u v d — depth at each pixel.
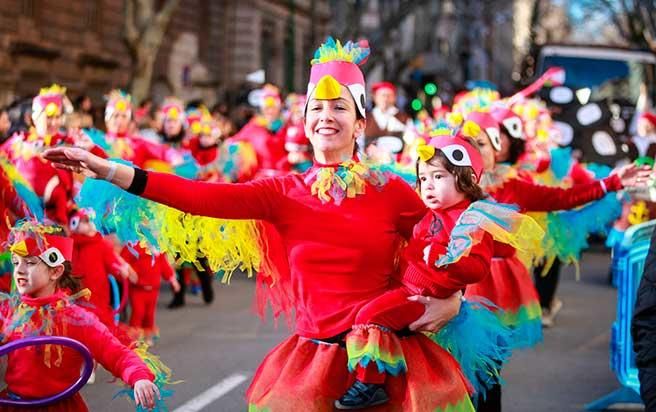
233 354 15.00
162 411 8.51
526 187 10.91
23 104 14.95
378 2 76.06
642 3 59.84
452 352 7.92
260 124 22.81
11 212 12.39
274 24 65.75
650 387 7.64
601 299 21.31
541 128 15.06
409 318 7.33
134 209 7.30
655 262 7.71
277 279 7.71
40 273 8.48
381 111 21.31
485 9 97.00
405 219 7.57
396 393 7.31
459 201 7.97
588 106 32.91
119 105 15.46
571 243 12.05
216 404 12.15
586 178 15.47
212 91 53.19
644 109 33.38
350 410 7.29
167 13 33.03
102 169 6.98
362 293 7.37
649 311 7.67
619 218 18.42
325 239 7.35
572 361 15.02
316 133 7.52
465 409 7.33
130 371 8.05
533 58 40.38
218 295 21.11
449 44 89.19
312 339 7.37
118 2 46.44
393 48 80.25
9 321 8.41
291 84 63.88
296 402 7.08
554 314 18.19
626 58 37.59
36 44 38.84
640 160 12.34
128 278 13.55
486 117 10.91
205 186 7.23
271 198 7.39
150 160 15.71
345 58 7.63
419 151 7.97
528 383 13.55
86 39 43.50
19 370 8.34
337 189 7.40
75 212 13.18
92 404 11.98
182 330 16.98
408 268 7.49
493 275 10.82
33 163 12.84
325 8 74.75
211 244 7.55
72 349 8.38
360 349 7.10
